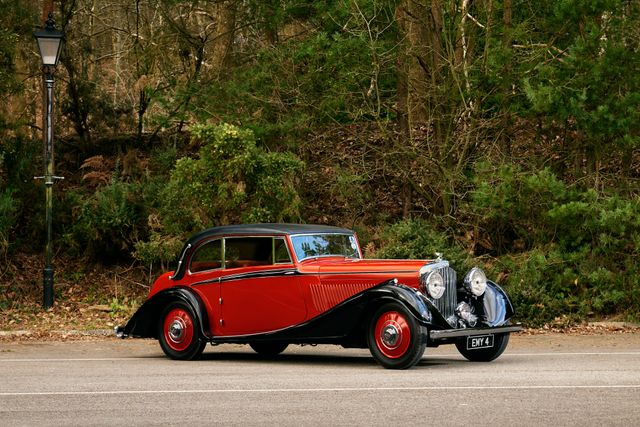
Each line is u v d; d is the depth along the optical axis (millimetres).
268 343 14875
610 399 9242
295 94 22719
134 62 26953
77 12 26672
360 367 12539
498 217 21297
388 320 12148
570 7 20266
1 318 19969
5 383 10797
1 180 23766
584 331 18891
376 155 24422
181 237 21562
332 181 23906
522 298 19656
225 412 8617
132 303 21625
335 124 23406
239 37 27016
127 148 26656
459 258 19812
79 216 23375
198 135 21062
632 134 20016
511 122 22125
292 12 23328
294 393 9781
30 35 24312
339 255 13656
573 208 19141
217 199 21125
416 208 24688
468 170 22500
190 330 13742
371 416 8328
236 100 22953
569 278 19812
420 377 11125
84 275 23406
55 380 11078
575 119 20266
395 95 23609
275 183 21109
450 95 22109
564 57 21172
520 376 11195
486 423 7949
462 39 22109
